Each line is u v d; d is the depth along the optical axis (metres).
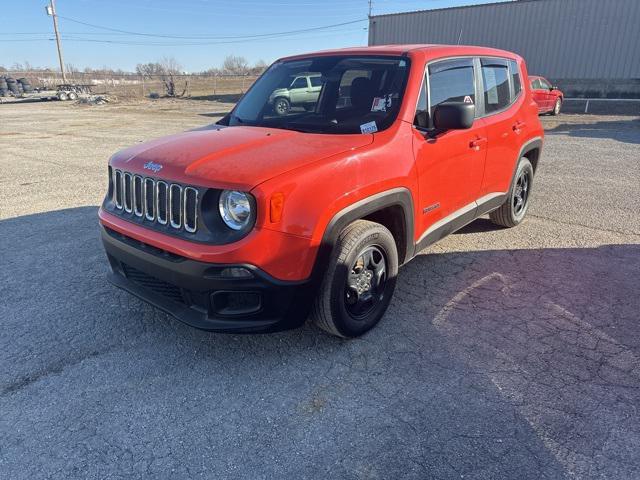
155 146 3.41
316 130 3.61
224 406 2.81
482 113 4.52
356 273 3.29
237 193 2.72
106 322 3.70
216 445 2.52
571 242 5.30
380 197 3.21
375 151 3.22
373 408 2.79
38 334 3.53
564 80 24.38
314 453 2.47
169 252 2.93
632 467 2.37
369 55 3.98
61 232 5.74
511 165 5.09
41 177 8.98
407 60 3.77
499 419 2.69
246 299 2.92
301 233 2.82
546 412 2.74
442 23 26.81
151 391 2.93
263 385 2.99
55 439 2.56
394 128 3.43
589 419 2.69
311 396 2.89
